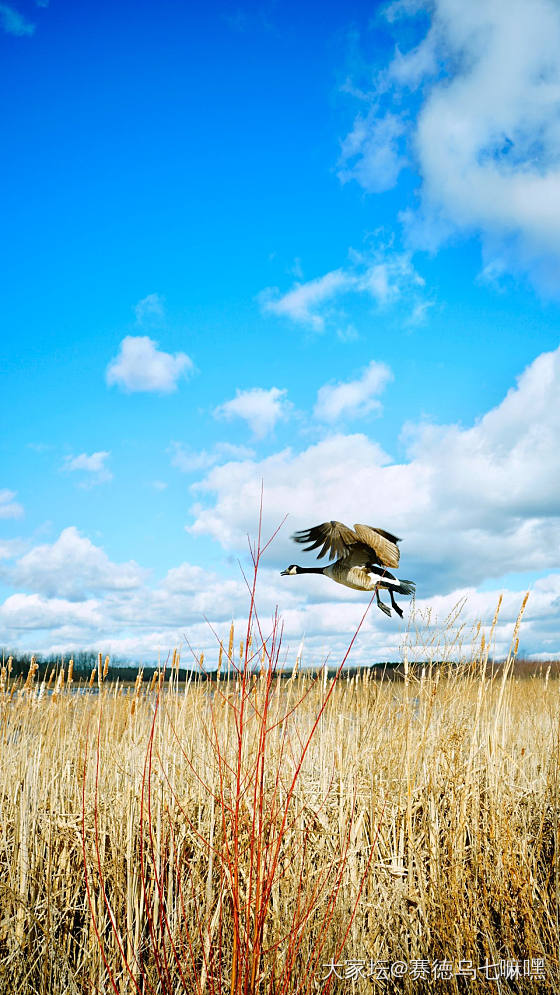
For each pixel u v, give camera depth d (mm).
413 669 5609
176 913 3773
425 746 5539
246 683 2967
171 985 3398
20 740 6469
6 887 4578
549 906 4578
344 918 4082
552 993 4008
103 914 4180
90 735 6176
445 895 4516
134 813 4680
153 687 5223
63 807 5414
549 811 5621
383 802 5027
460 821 4867
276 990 3348
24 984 4023
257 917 2992
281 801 4281
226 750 4613
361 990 3963
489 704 6062
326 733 5816
